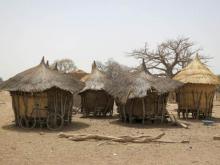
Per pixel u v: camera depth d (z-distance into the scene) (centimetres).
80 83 1922
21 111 1773
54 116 1753
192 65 2436
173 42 5822
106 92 2303
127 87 1978
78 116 2422
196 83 2283
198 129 1855
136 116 2016
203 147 1331
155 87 1958
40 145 1329
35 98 1741
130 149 1270
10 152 1193
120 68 5294
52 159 1103
